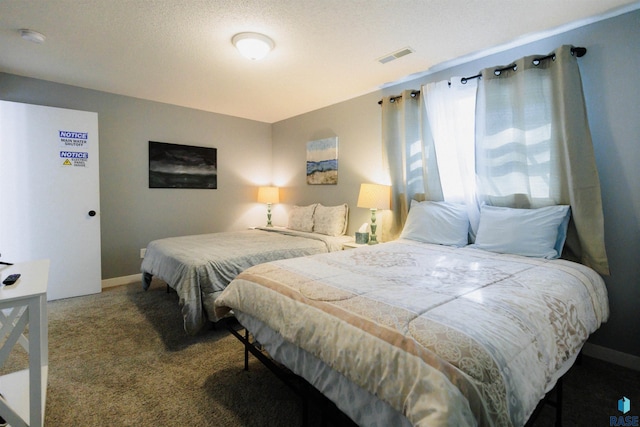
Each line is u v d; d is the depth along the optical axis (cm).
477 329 93
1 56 252
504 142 234
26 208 288
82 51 241
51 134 298
